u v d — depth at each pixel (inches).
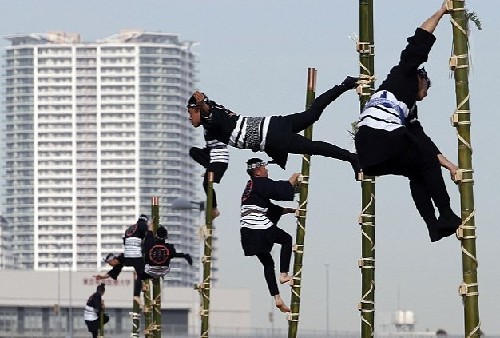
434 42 674.2
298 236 1191.6
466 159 676.7
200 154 1064.8
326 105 765.9
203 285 1678.2
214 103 764.0
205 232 1653.5
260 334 7140.8
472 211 675.4
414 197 688.4
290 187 1093.8
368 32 877.2
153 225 1718.8
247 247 1109.7
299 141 754.8
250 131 754.8
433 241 683.4
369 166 668.7
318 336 5821.9
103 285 2400.3
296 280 1198.9
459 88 681.0
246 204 1108.5
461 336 6043.3
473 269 675.4
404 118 673.0
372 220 900.6
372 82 871.7
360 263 902.4
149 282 1985.7
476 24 803.4
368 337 897.5
